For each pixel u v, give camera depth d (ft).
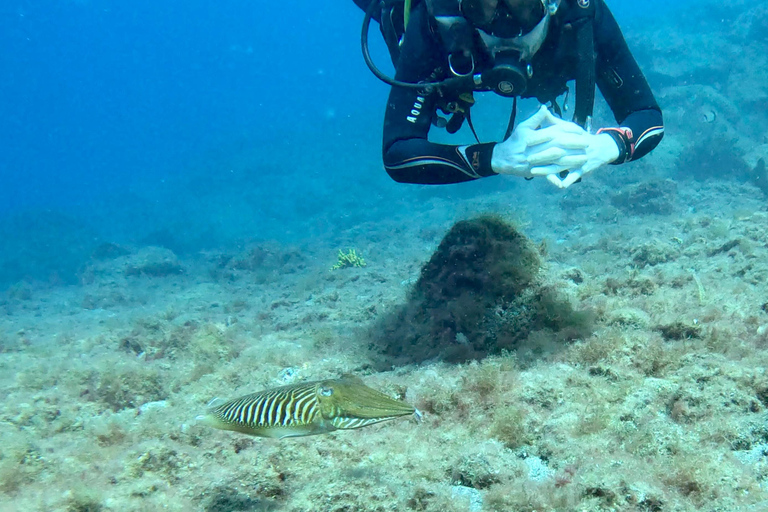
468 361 5.20
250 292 13.93
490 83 4.41
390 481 3.69
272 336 6.96
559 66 4.73
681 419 3.95
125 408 5.61
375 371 5.70
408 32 4.77
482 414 4.25
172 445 4.21
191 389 5.68
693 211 14.48
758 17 24.89
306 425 3.10
